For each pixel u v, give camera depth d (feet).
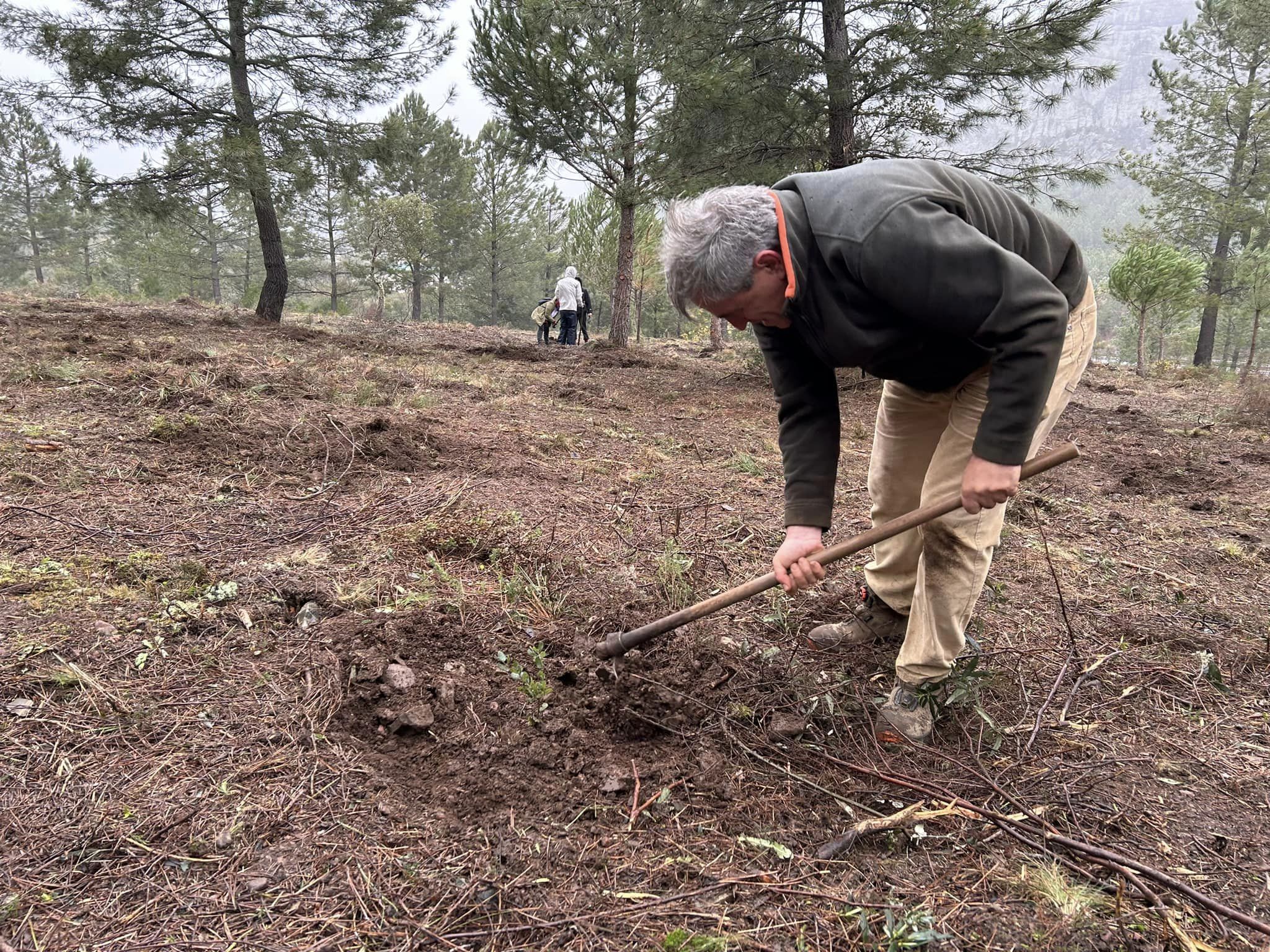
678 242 5.96
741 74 28.40
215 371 19.04
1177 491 16.89
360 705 7.32
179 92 37.81
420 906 5.25
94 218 96.68
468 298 126.41
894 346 6.10
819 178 5.91
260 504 11.75
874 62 26.66
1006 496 5.86
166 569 9.31
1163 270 42.93
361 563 9.98
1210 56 70.18
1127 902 5.61
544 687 7.62
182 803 5.94
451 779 6.48
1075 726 7.84
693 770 6.81
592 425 19.89
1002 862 5.93
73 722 6.66
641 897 5.44
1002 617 10.10
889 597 8.75
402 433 15.42
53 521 10.27
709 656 8.52
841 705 7.89
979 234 5.30
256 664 7.72
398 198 81.25
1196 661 9.19
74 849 5.47
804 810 6.43
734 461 17.06
